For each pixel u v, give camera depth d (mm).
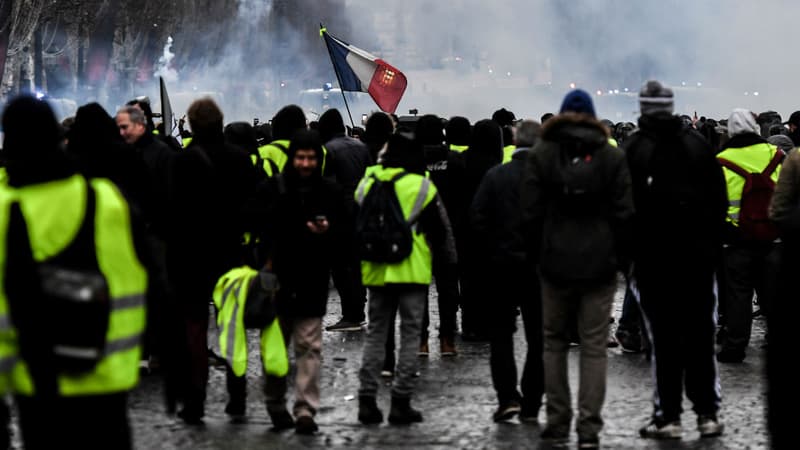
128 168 11023
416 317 11094
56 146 6613
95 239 6645
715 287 10812
